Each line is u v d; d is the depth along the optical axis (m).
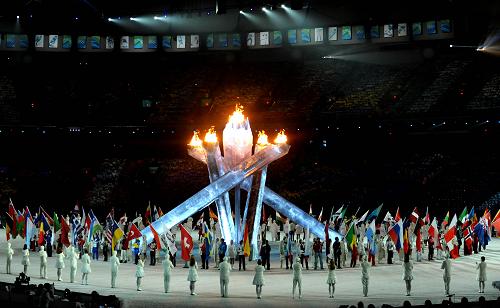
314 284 36.09
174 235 47.38
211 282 36.84
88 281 36.81
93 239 46.62
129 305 28.64
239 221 46.12
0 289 26.78
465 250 48.56
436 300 30.20
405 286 35.09
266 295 32.34
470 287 34.72
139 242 44.12
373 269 41.84
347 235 42.56
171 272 40.84
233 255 42.22
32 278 37.50
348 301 30.20
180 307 28.33
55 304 23.44
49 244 47.59
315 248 42.16
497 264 43.78
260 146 47.75
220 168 46.78
